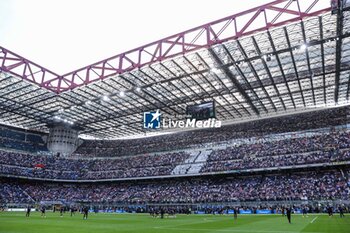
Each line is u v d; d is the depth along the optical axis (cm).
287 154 5547
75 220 3169
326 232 1717
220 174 5875
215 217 3700
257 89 5141
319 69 4281
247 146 6394
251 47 3634
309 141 5697
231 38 3381
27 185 7088
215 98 5525
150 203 5550
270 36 3366
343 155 4856
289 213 2505
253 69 4216
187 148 7312
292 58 3878
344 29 3238
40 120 7100
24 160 7188
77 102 5631
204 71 4222
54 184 7506
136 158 7606
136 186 6831
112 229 2045
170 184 6506
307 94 5547
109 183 7362
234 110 6444
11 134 7700
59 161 7638
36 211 5897
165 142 7894
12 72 4275
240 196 5078
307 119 6475
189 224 2511
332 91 5478
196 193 5644
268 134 6538
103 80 4497
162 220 3158
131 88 4906
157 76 4459
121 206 5834
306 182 4947
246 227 2130
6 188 6594
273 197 4716
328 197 4319
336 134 5603
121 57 4297
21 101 5575
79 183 7650
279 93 5378
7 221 2856
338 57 3859
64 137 7875
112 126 7544
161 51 3891
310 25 3200
